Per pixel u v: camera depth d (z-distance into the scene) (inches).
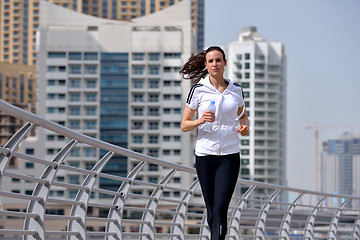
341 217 820.0
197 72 387.2
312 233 751.7
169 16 7677.2
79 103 7480.3
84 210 386.9
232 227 607.5
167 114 7509.8
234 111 373.7
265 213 649.6
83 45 7490.2
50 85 7460.6
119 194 439.2
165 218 7135.8
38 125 303.0
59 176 7116.1
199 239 552.7
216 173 375.6
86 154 7283.5
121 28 7529.5
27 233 324.5
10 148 297.4
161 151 7480.3
